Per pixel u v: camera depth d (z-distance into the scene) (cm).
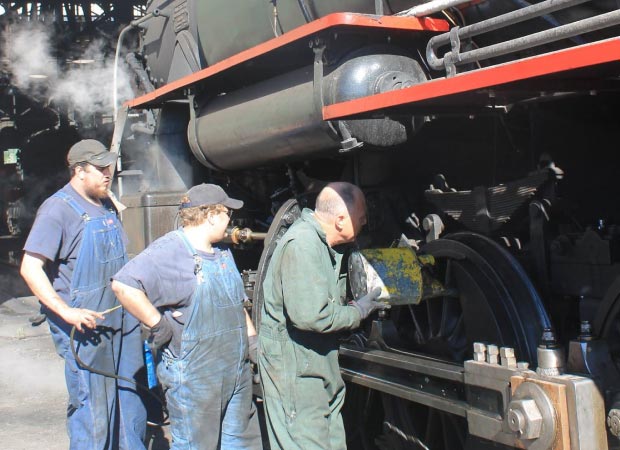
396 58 294
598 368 220
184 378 278
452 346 295
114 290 277
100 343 329
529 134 296
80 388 325
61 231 321
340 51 291
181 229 292
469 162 323
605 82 230
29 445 428
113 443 346
